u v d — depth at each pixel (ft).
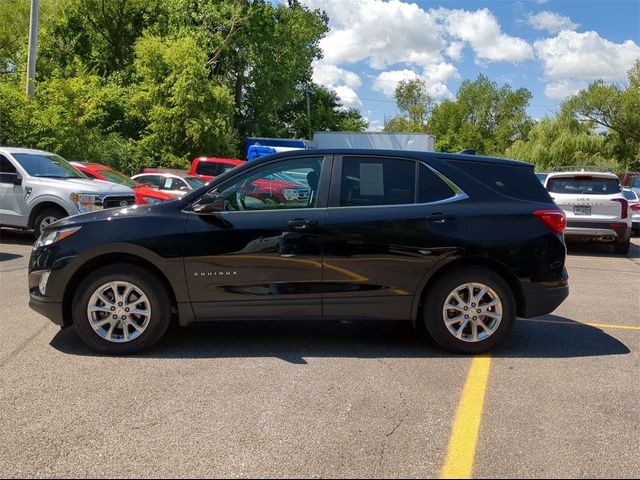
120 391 14.10
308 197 17.15
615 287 29.35
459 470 10.66
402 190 17.30
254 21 114.62
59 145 65.31
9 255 34.65
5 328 19.29
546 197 17.84
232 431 12.07
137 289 16.56
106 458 10.94
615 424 12.66
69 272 16.44
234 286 16.67
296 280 16.74
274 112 140.46
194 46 96.27
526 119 265.95
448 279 16.99
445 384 14.83
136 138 97.66
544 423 12.66
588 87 175.73
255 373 15.44
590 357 17.29
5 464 10.69
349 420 12.66
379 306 16.96
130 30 115.75
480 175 17.66
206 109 94.68
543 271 17.19
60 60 111.65
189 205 16.94
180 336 18.75
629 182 72.33
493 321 17.16
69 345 17.60
